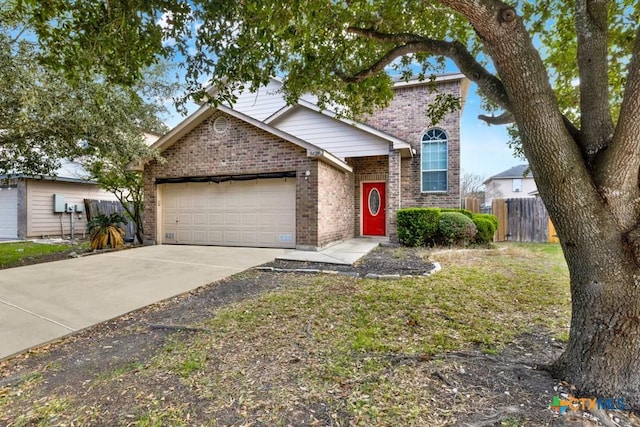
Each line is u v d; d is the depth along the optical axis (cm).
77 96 616
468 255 818
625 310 205
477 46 448
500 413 197
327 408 210
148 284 545
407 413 202
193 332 344
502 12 205
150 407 216
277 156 909
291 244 910
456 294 462
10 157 797
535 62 209
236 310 409
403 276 570
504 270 625
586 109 218
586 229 209
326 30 400
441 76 1120
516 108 219
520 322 357
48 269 656
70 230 1370
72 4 298
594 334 214
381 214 1220
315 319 371
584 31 219
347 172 1164
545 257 786
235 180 961
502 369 249
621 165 199
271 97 1403
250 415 205
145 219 1041
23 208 1215
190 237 1014
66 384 249
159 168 1023
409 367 258
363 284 520
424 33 448
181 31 345
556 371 237
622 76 383
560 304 418
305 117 1138
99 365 278
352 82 448
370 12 405
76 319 388
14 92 513
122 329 363
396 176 1030
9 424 203
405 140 1189
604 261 208
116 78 358
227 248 923
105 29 309
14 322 377
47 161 863
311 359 277
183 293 498
